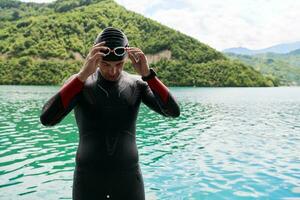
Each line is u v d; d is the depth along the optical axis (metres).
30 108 28.92
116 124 2.92
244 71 138.62
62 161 10.80
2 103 34.34
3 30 137.00
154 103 3.05
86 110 2.91
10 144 13.61
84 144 2.94
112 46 2.74
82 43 136.88
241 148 13.29
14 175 9.10
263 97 58.88
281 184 8.61
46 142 14.05
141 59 2.87
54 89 73.25
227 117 25.41
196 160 11.12
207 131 17.88
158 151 12.53
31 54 123.06
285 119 24.56
